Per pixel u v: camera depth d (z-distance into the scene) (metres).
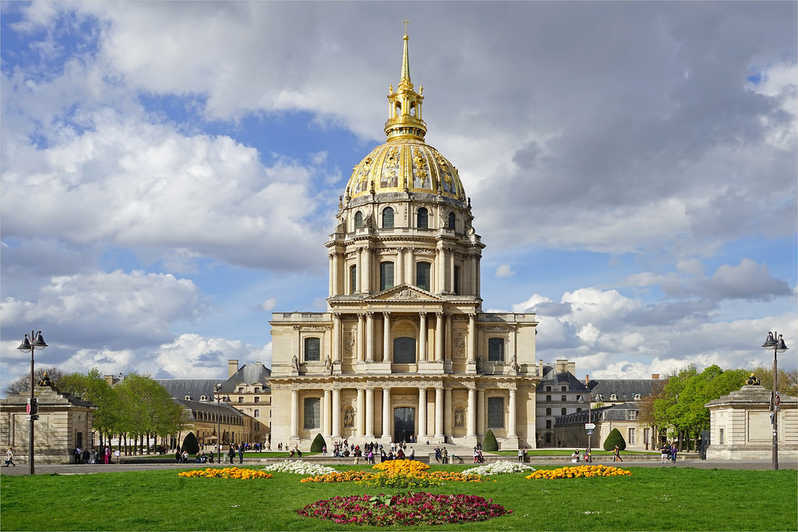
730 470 74.31
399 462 81.25
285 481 70.06
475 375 154.62
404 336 160.12
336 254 172.12
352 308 157.38
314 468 76.88
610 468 71.50
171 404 177.25
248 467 86.12
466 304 157.62
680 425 151.88
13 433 99.38
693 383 154.50
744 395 104.38
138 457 134.88
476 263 175.12
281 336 160.88
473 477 71.44
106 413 144.75
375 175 174.62
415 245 168.38
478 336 160.62
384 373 153.12
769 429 103.56
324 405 156.25
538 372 160.00
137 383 166.25
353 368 157.62
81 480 69.06
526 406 159.38
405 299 155.38
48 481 68.38
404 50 190.38
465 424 155.62
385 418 152.50
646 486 62.44
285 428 158.00
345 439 149.38
